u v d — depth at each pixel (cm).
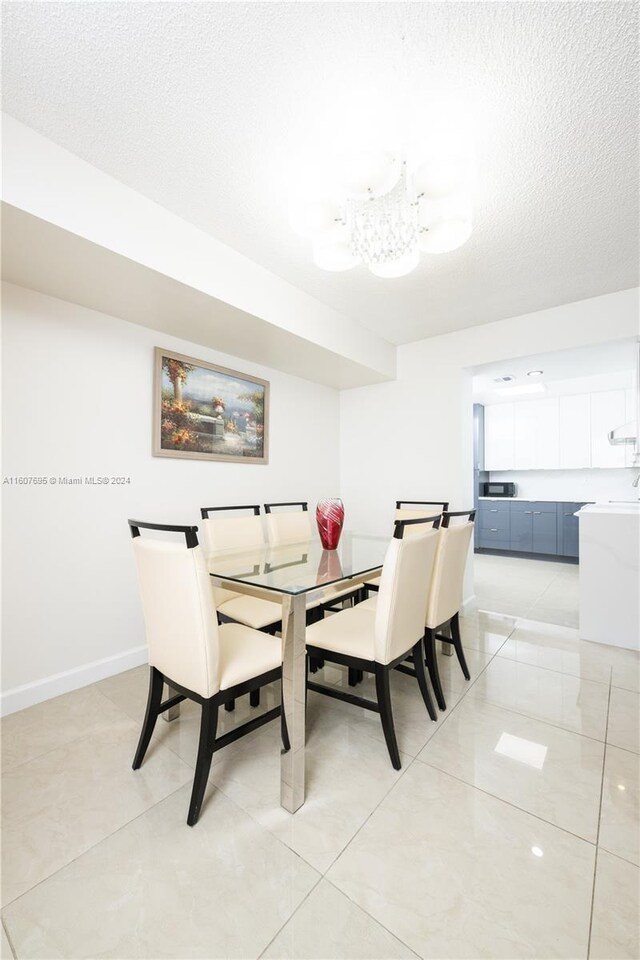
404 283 260
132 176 168
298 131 148
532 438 605
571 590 406
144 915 99
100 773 147
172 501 262
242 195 180
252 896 103
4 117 139
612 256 231
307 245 217
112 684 215
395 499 382
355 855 114
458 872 109
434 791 138
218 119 143
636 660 243
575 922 96
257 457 322
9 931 96
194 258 199
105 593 226
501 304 293
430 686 211
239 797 136
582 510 283
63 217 152
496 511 600
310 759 154
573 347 293
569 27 114
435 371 357
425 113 142
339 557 208
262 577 159
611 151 156
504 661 242
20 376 195
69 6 108
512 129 146
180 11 109
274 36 116
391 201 168
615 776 144
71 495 212
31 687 195
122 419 235
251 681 136
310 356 306
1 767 150
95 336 223
